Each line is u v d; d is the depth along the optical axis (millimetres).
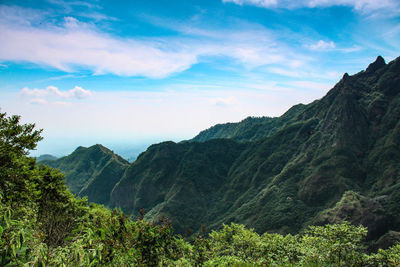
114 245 7109
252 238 19016
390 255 13484
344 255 13852
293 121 153625
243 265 10289
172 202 120250
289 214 84562
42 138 14352
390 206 66688
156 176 149875
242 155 155625
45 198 13812
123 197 153500
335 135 107125
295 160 112875
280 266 10602
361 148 99000
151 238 8273
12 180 12977
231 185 132750
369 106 110438
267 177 120625
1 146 12625
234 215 100188
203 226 11734
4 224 4059
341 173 90562
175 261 9570
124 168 185500
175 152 165000
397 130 93688
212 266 10164
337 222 68375
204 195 131375
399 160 85438
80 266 4133
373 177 86875
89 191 174750
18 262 3855
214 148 167625
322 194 87062
